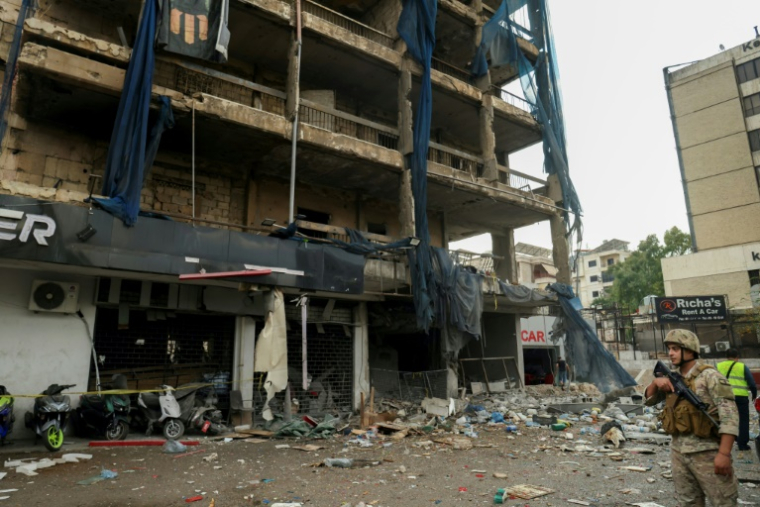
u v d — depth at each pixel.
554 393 18.12
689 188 35.50
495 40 17.12
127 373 10.44
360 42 13.45
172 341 11.18
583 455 7.82
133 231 8.95
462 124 18.03
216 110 10.41
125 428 9.34
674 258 35.09
